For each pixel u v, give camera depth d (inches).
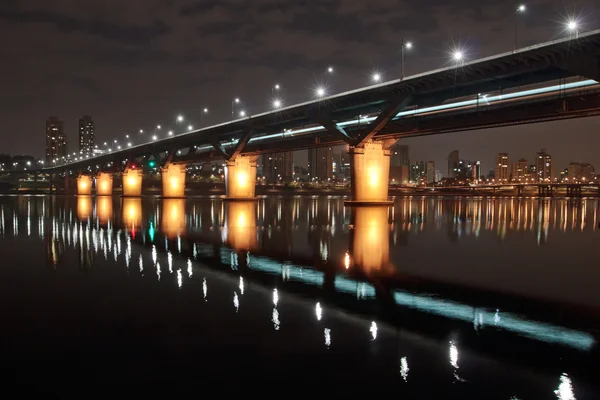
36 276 757.9
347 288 671.8
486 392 352.2
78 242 1210.0
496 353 424.2
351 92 2650.1
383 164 2970.0
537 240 1305.4
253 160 4210.1
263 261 908.0
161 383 364.8
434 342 450.6
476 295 633.0
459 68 2064.5
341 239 1290.6
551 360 409.7
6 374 381.4
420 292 648.4
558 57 1749.5
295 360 406.9
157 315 534.3
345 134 2891.2
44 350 430.3
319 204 3799.2
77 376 377.4
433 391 353.1
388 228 1641.2
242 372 383.9
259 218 2110.0
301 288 669.9
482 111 2237.9
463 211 2888.8
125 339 457.7
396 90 2428.6
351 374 380.5
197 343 446.0
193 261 904.9
